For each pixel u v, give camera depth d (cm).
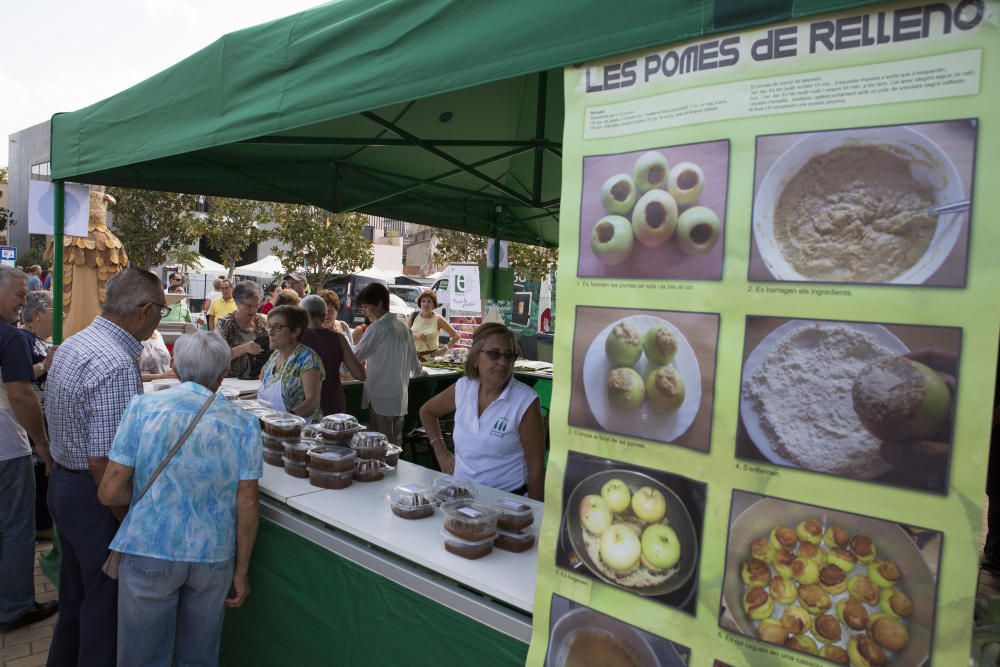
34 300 379
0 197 3419
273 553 224
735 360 113
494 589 158
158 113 273
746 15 110
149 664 198
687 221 119
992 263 91
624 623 126
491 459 259
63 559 247
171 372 457
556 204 564
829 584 104
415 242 3778
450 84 160
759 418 111
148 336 235
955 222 93
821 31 105
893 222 98
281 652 219
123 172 389
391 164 499
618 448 128
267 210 1917
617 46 127
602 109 131
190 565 197
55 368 222
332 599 199
